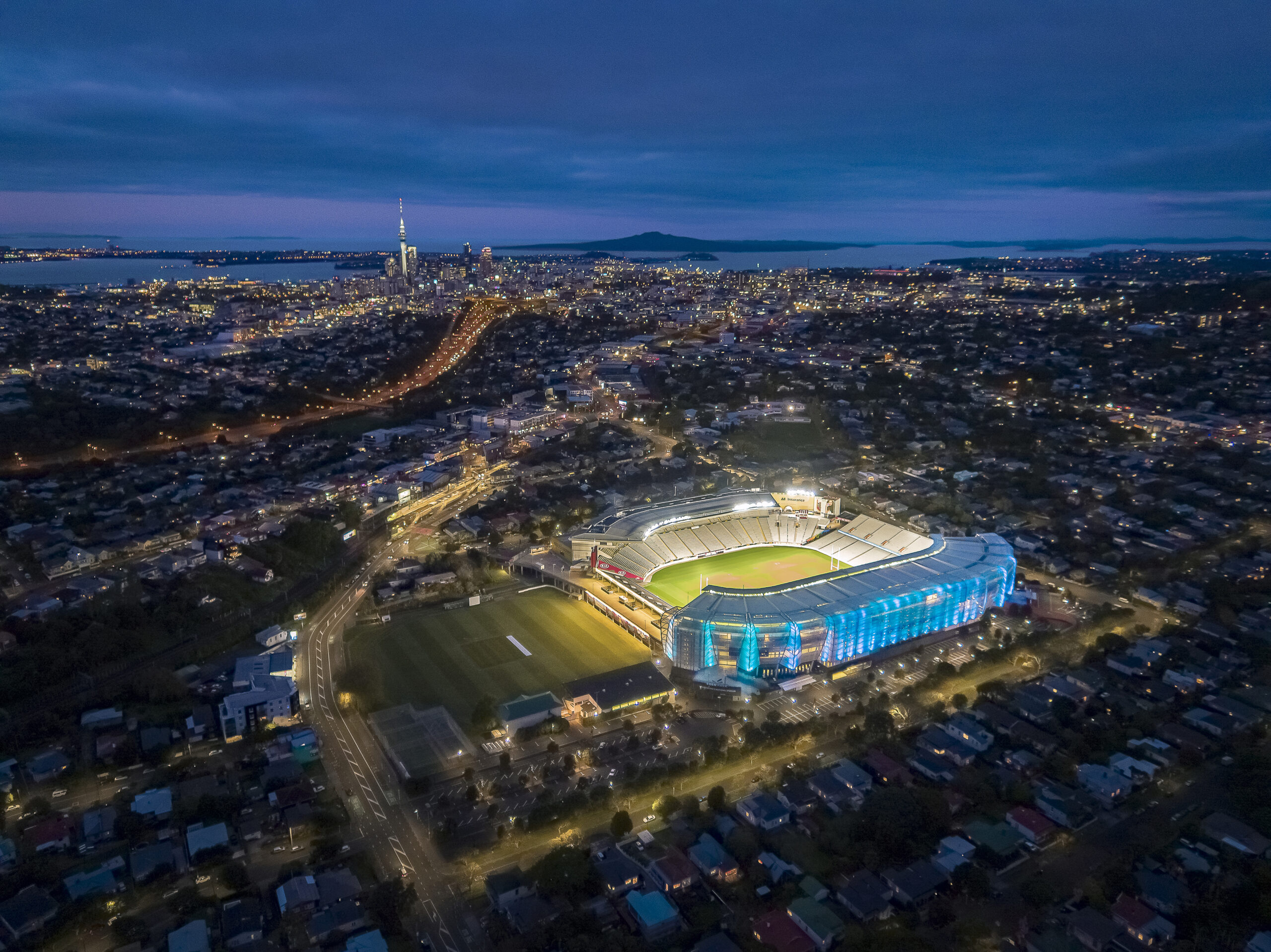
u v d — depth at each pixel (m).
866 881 185.88
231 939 171.00
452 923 178.62
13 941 171.75
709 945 167.00
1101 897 180.88
